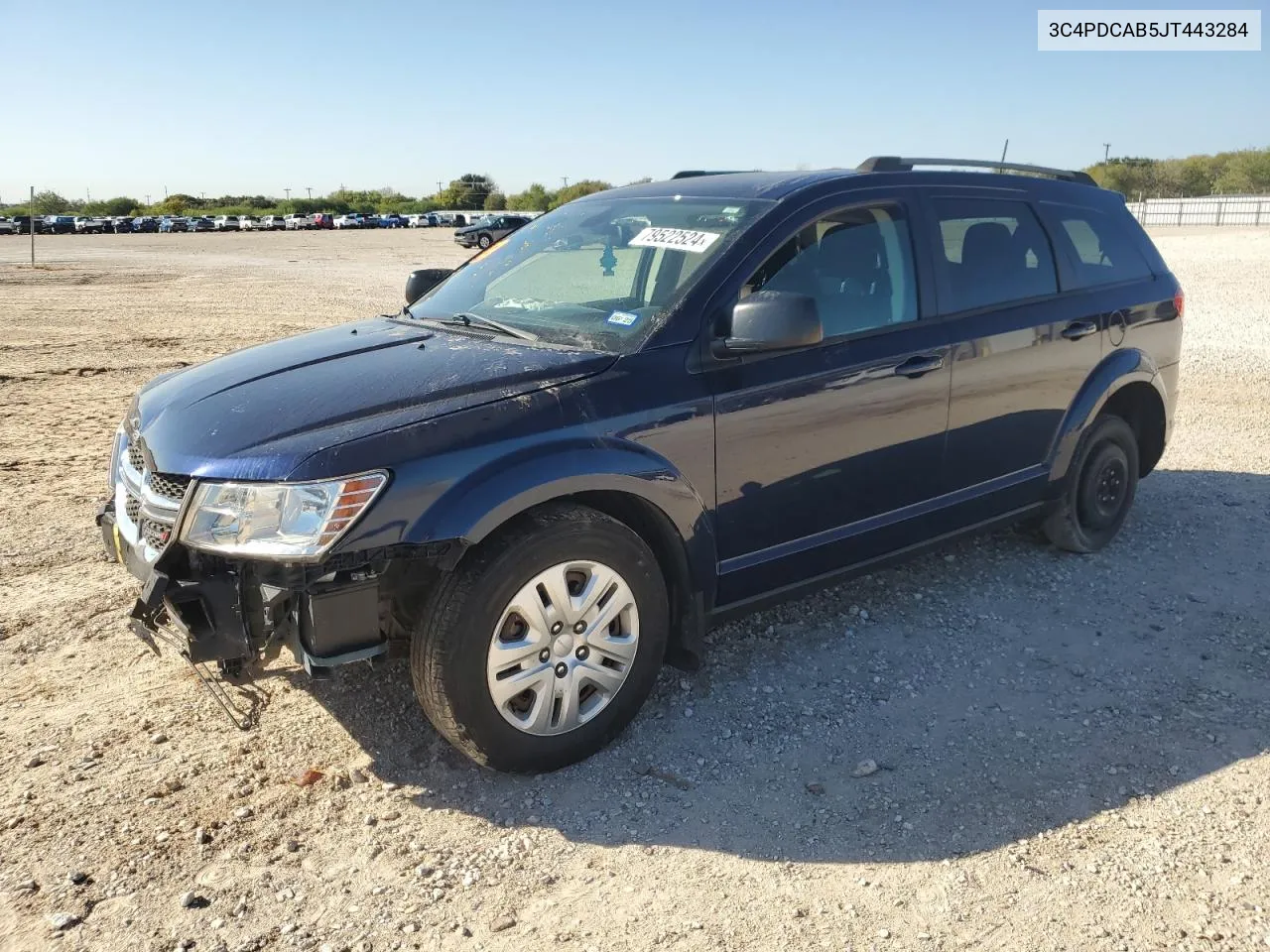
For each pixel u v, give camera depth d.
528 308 3.90
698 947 2.52
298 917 2.62
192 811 3.06
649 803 3.13
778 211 3.76
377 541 2.82
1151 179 83.69
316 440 2.89
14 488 6.45
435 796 3.15
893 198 4.13
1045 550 5.23
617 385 3.27
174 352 12.65
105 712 3.63
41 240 55.12
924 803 3.12
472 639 2.97
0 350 12.48
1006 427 4.48
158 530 3.06
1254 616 4.45
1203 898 2.66
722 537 3.58
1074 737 3.49
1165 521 5.70
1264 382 9.70
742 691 3.81
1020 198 4.71
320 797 3.14
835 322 3.82
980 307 4.33
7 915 2.61
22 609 4.50
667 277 3.64
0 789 3.15
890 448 4.00
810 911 2.64
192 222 75.75
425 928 2.59
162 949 2.51
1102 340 4.89
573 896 2.71
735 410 3.49
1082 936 2.54
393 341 3.72
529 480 3.00
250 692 3.67
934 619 4.43
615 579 3.25
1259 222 51.50
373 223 82.44
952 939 2.54
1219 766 3.29
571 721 3.25
